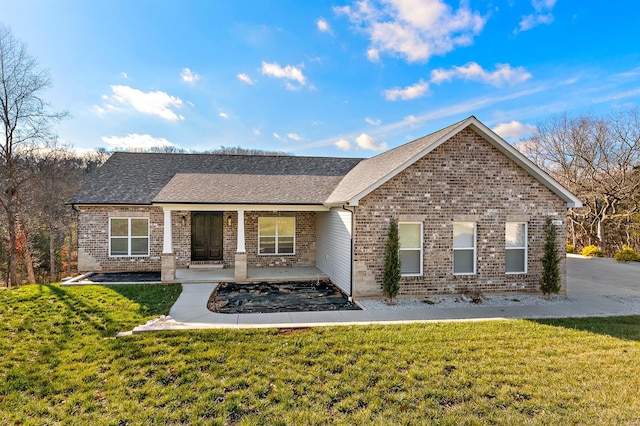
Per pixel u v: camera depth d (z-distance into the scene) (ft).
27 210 78.69
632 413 15.98
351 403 16.78
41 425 15.20
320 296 40.42
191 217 56.24
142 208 54.34
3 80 70.38
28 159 78.07
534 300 38.86
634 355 22.40
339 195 46.19
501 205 41.16
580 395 17.52
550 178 40.50
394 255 37.60
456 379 19.15
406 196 39.45
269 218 57.82
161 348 22.91
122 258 54.24
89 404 16.62
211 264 56.18
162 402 16.80
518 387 18.33
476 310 34.09
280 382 18.71
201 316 30.76
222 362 21.06
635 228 104.42
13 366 20.90
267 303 37.06
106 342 24.17
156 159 64.34
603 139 98.43
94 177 58.08
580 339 25.21
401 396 17.40
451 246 40.37
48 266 104.17
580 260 74.59
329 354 22.27
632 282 50.24
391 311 33.58
